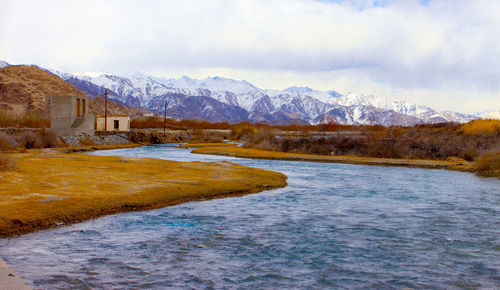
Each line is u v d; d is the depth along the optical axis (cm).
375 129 9162
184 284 1093
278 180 3095
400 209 2102
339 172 4034
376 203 2272
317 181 3250
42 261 1233
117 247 1391
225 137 12569
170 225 1697
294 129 14375
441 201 2364
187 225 1703
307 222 1781
